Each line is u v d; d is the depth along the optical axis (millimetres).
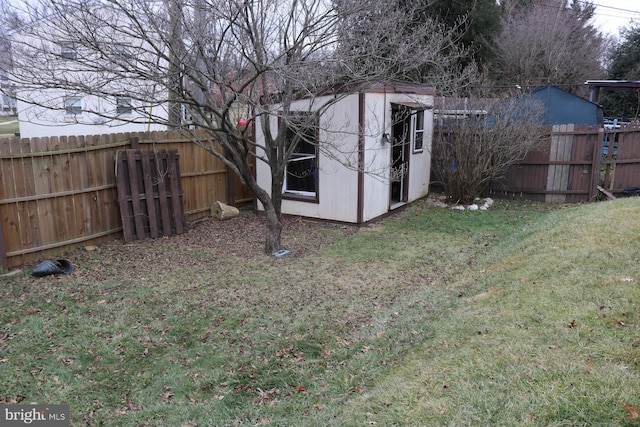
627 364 2729
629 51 21875
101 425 2990
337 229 8016
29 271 5848
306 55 5594
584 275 4266
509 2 20625
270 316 4535
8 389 3326
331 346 3926
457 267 5945
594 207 7680
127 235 7203
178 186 7805
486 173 9812
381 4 5742
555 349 3027
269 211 6578
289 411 3049
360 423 2684
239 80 5992
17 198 5977
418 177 10391
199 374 3559
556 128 9867
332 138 8000
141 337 4156
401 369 3293
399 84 8930
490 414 2486
